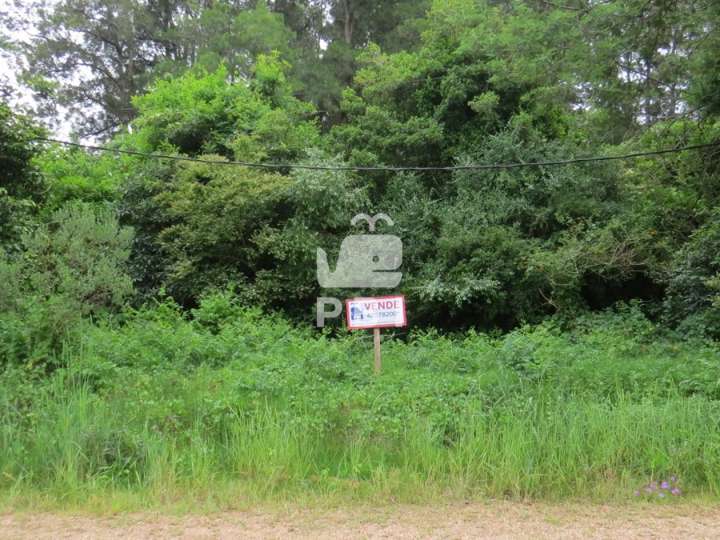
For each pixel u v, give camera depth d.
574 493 5.14
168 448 5.70
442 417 6.33
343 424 6.46
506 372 7.90
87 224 11.07
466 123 18.41
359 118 19.27
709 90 12.11
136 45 35.31
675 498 5.05
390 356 10.54
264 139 18.00
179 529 4.36
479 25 17.66
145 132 20.38
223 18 30.23
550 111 16.55
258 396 6.98
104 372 7.91
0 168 12.11
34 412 6.23
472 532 4.32
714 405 6.55
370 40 32.03
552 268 13.69
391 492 5.11
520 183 16.06
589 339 11.67
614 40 11.77
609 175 15.99
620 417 5.97
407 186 17.16
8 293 9.32
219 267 15.45
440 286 14.41
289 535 4.25
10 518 4.55
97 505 4.77
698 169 13.66
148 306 15.33
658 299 15.01
